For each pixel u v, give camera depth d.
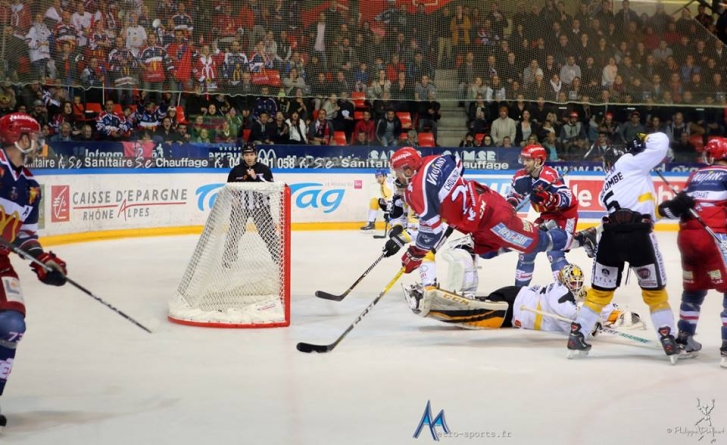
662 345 5.48
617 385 4.95
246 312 6.63
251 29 13.84
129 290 8.33
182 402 4.54
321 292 7.57
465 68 14.66
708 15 17.86
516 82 14.70
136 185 13.26
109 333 6.31
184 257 10.98
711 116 16.42
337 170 15.03
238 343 6.00
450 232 5.91
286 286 6.64
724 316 5.41
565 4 14.72
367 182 15.23
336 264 10.51
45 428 4.09
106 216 12.84
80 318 6.86
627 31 14.77
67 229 12.11
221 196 6.79
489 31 14.65
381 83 14.58
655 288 5.49
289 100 15.12
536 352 5.78
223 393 4.72
